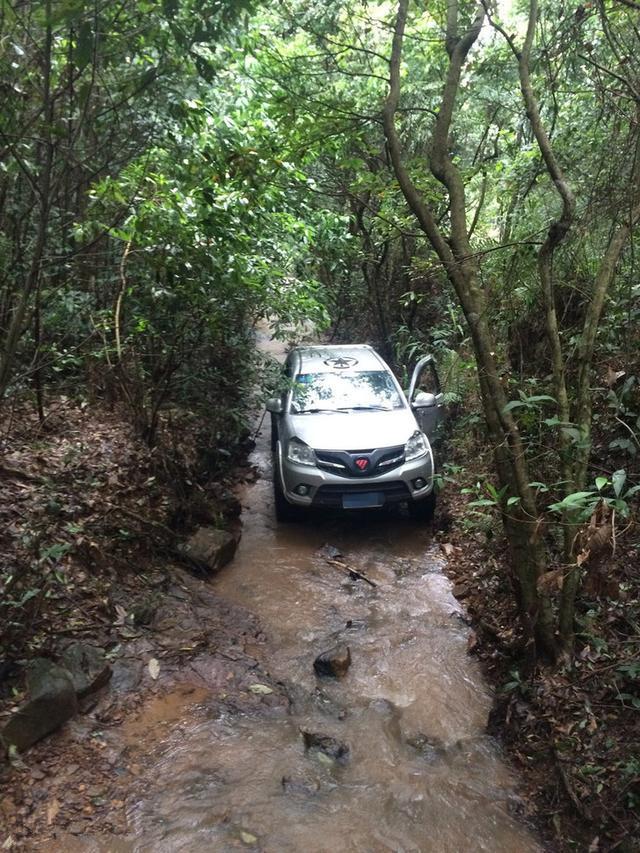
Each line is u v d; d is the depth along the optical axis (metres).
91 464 5.67
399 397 7.14
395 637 4.71
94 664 3.79
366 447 6.13
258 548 6.16
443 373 8.70
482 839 2.97
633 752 3.10
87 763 3.24
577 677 3.65
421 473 6.22
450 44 3.95
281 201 6.54
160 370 6.85
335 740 3.58
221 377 7.68
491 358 3.74
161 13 2.99
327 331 13.01
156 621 4.51
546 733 3.48
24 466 5.25
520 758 3.45
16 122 3.33
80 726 3.46
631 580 3.96
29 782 3.06
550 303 3.64
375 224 8.50
